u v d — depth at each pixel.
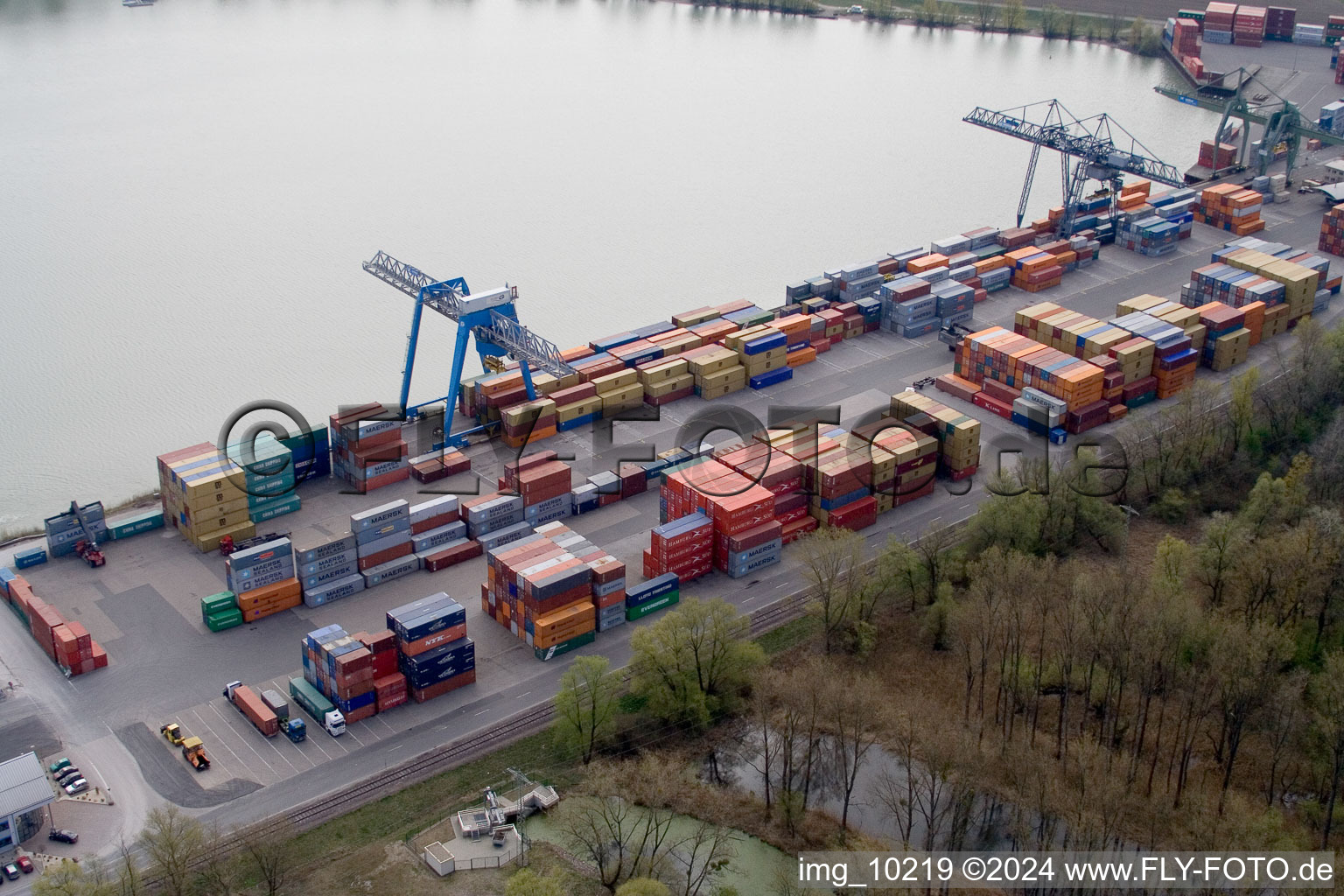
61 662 175.12
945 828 159.50
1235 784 164.62
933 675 181.38
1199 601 191.00
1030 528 198.38
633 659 172.00
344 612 189.25
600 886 146.50
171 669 176.50
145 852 147.12
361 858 148.50
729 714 174.88
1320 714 160.75
